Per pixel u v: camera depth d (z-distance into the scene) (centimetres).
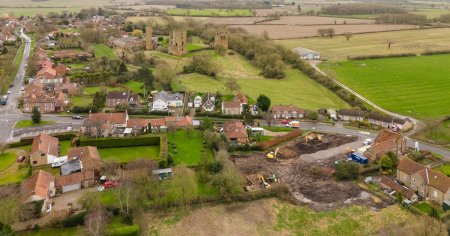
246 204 13262
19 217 11562
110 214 12019
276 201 13438
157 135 17262
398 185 13738
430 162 15800
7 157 15525
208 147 16750
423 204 13050
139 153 16050
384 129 17750
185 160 15488
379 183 14338
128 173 13650
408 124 19288
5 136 17462
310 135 18338
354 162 15300
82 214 11788
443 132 18538
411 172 13862
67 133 17375
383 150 15838
